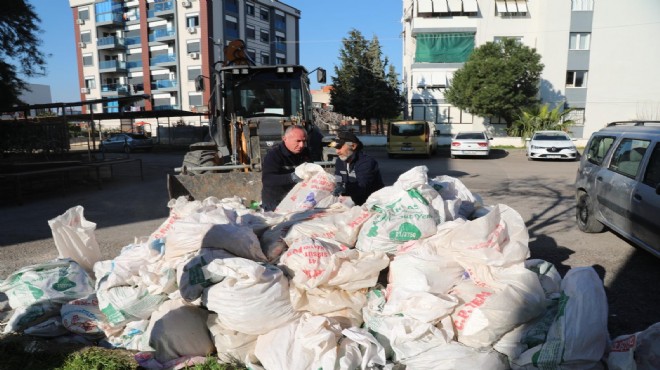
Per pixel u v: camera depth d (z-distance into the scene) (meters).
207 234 3.32
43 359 3.05
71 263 3.95
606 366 2.70
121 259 3.67
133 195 11.58
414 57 33.97
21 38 16.36
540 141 19.81
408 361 2.73
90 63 57.12
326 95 61.03
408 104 34.91
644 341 2.66
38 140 16.80
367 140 30.08
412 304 2.87
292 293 3.04
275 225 3.74
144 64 53.88
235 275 2.95
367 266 3.13
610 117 31.52
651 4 29.91
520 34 32.69
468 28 32.66
